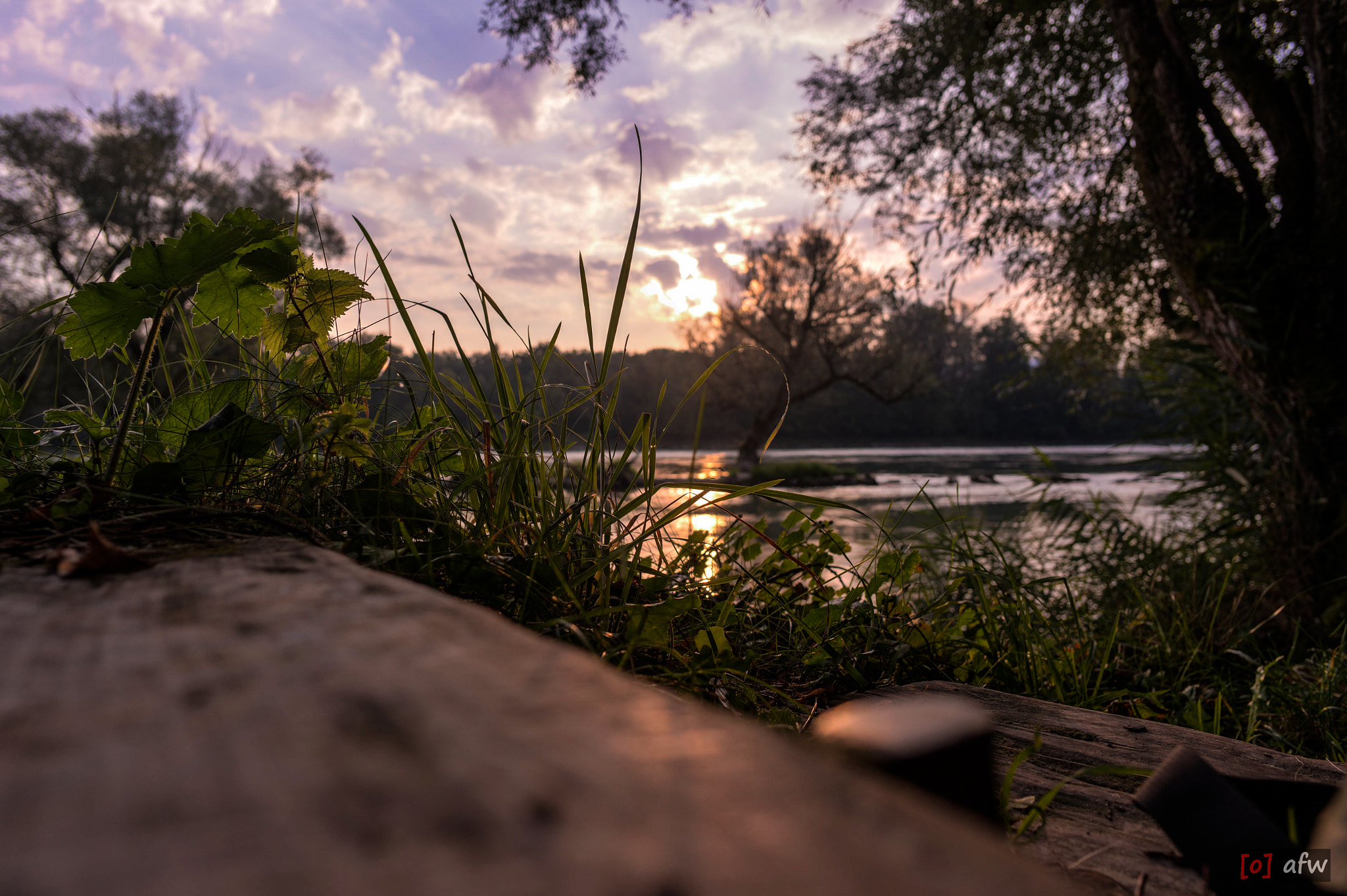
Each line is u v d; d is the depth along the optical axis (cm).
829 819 24
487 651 40
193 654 40
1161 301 570
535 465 150
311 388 156
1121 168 756
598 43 941
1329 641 326
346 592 54
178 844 22
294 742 29
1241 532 419
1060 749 112
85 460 138
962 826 25
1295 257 401
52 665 38
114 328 131
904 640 178
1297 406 396
